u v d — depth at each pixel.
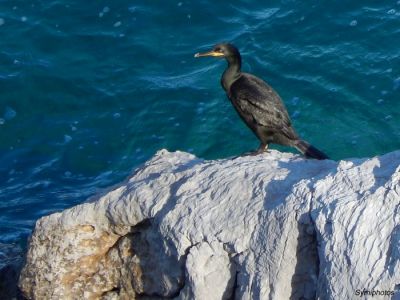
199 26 21.95
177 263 11.24
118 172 18.84
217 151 18.92
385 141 18.62
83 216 12.18
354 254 9.77
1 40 22.08
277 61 20.64
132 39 21.81
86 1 22.78
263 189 11.03
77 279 12.30
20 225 17.44
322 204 10.27
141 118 19.84
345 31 21.00
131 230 12.02
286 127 13.23
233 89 13.64
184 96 20.06
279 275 10.43
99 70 21.19
